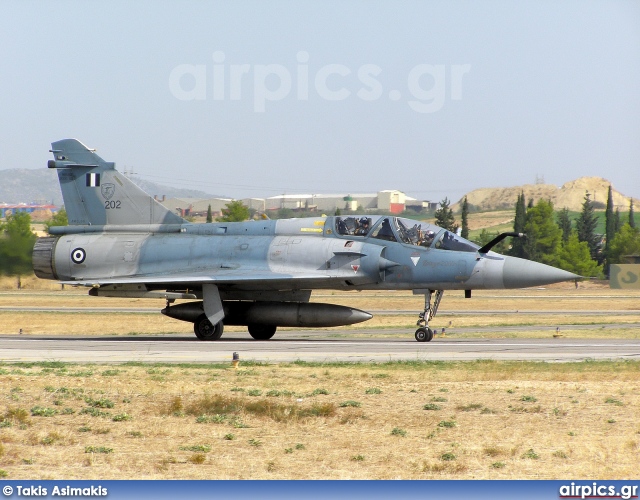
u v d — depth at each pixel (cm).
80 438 4978
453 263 10538
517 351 9244
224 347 9900
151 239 11869
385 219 11000
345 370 7612
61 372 7444
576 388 6531
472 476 4125
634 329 13150
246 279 10544
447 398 6184
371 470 4244
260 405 5775
